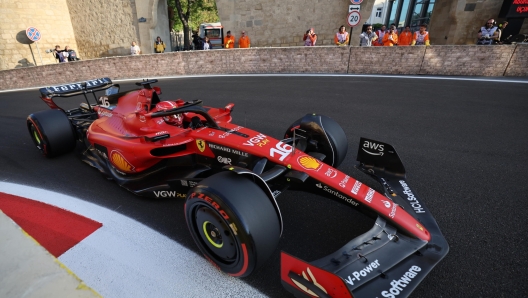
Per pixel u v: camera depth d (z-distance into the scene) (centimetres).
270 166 257
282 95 793
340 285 148
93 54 2034
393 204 223
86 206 306
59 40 1953
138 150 300
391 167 289
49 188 346
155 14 1789
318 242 250
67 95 456
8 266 153
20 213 294
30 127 432
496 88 802
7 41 1747
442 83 880
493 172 360
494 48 935
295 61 1151
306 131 330
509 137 473
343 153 328
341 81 954
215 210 191
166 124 323
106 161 379
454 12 1420
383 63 1055
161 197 299
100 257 235
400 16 2198
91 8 1889
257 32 1678
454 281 207
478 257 228
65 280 145
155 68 1262
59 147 420
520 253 232
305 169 238
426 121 557
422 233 205
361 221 276
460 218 274
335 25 1587
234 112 647
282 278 186
